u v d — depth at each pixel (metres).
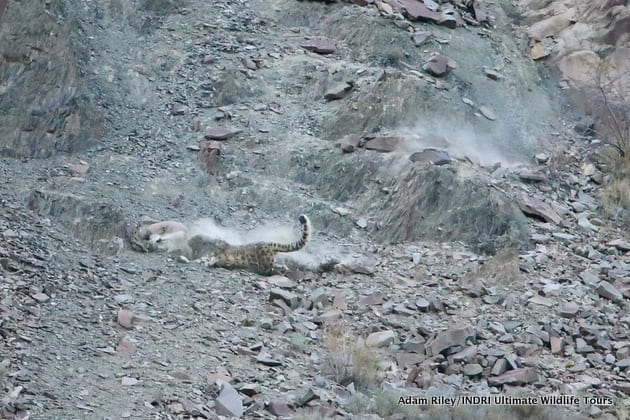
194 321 40.31
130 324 39.00
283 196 50.91
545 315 44.12
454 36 64.56
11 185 48.72
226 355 38.09
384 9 64.50
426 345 40.59
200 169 52.41
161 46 60.22
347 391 36.75
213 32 61.75
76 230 46.12
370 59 61.16
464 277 46.88
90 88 55.78
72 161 51.91
